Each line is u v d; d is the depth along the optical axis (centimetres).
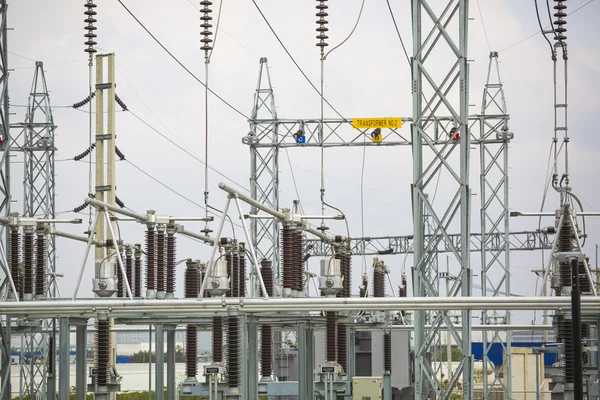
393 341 9138
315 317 5772
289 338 12769
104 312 4947
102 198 7269
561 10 5803
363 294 8212
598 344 5400
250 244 4984
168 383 6072
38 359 10531
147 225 5881
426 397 6166
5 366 5562
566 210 5356
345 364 5581
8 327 5600
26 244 5569
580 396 4025
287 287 5559
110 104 7288
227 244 6456
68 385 5172
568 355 5047
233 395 4850
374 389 7662
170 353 6094
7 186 5766
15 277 5647
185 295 6109
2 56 5797
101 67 7319
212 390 5250
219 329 5309
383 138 9981
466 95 5631
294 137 10150
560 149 5691
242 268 6819
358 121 10025
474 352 13188
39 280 5628
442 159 5656
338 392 5488
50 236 10506
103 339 4962
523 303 4978
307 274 7300
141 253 6869
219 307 4897
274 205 10325
